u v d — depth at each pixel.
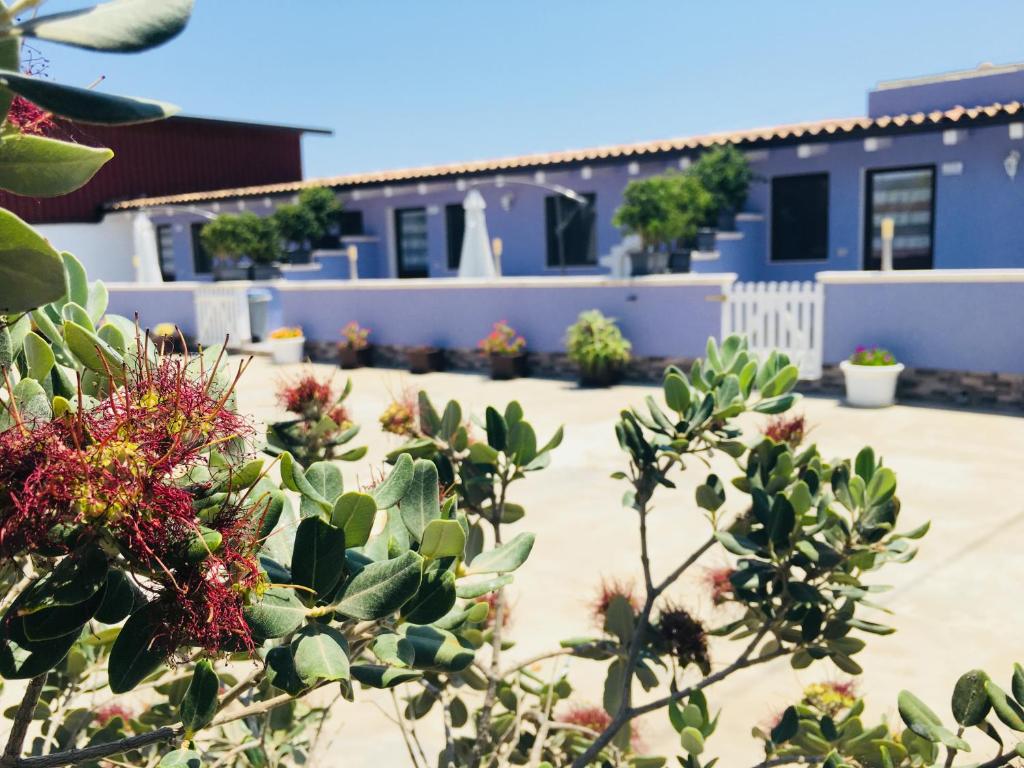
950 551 5.73
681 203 13.34
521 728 3.08
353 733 3.63
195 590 1.00
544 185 16.27
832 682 3.56
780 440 2.68
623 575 5.33
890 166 14.23
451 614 1.52
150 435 1.00
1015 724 1.79
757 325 12.39
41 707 2.40
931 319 11.02
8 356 1.14
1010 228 13.31
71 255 1.50
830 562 2.40
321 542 1.17
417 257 20.23
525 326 14.62
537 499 7.11
